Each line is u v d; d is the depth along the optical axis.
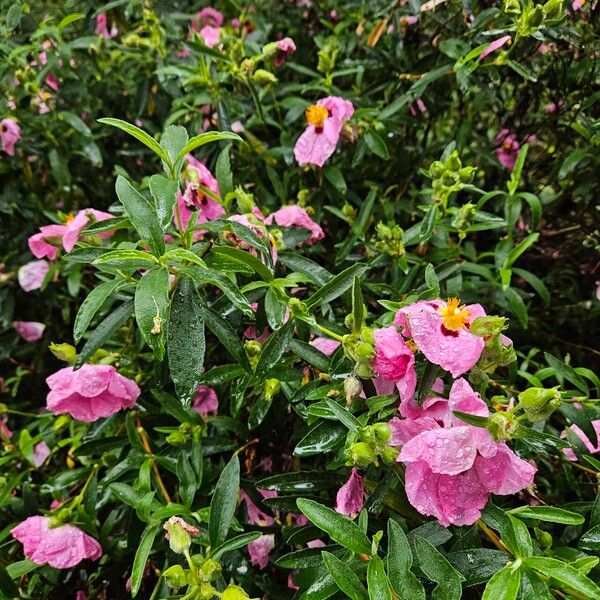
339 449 1.32
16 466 2.01
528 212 2.15
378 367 1.18
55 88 2.57
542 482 1.62
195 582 1.16
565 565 1.02
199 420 1.63
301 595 1.18
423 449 1.06
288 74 2.52
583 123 1.92
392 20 2.23
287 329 1.38
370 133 1.99
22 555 1.80
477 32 1.89
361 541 1.08
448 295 1.74
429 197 2.07
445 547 1.34
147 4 2.54
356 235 1.84
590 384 2.02
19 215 2.52
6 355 2.37
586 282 2.15
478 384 1.20
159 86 2.54
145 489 1.56
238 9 2.63
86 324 1.21
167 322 1.21
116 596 1.71
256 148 2.20
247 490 1.59
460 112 2.28
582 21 1.87
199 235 1.69
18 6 2.27
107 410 1.62
